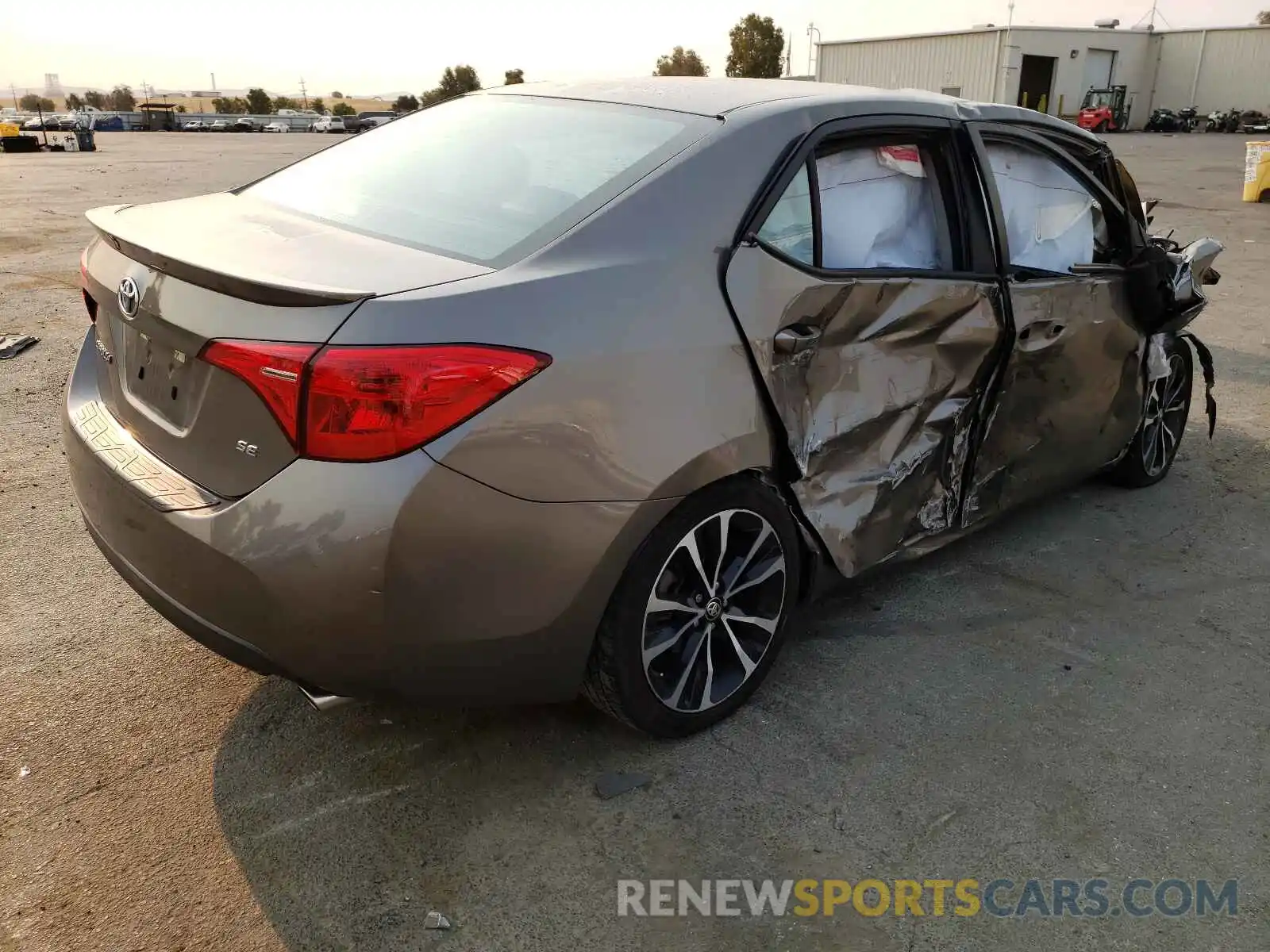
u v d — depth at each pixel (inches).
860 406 108.0
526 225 91.7
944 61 1919.3
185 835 89.1
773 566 105.3
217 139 1820.9
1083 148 149.3
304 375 74.0
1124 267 148.3
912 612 131.6
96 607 126.6
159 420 88.4
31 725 103.1
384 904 82.5
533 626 84.9
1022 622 130.0
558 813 93.2
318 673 80.3
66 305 289.9
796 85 119.7
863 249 112.5
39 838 88.1
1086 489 177.5
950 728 107.3
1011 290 122.8
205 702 108.0
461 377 75.9
